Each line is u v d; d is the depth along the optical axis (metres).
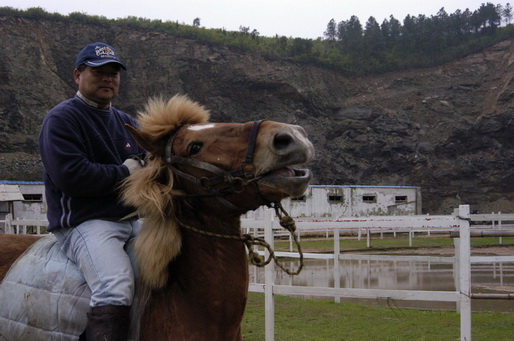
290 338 7.12
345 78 78.00
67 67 67.75
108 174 2.75
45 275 2.77
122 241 2.83
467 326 4.99
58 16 71.44
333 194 37.00
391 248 20.94
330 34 110.19
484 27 89.00
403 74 79.56
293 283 12.57
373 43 89.94
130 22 73.94
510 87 67.81
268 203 2.56
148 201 2.60
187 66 69.94
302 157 2.36
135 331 2.64
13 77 61.38
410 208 39.88
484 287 12.05
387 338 7.13
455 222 5.15
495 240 24.03
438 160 64.06
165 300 2.62
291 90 69.56
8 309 2.81
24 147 56.56
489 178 61.66
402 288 11.35
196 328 2.56
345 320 8.39
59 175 2.69
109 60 3.00
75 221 2.79
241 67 70.81
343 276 13.93
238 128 2.59
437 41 83.88
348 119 68.81
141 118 2.85
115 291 2.54
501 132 62.97
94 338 2.49
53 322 2.67
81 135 2.89
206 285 2.61
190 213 2.71
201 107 2.94
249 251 2.75
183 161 2.65
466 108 69.69
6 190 26.88
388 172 63.53
